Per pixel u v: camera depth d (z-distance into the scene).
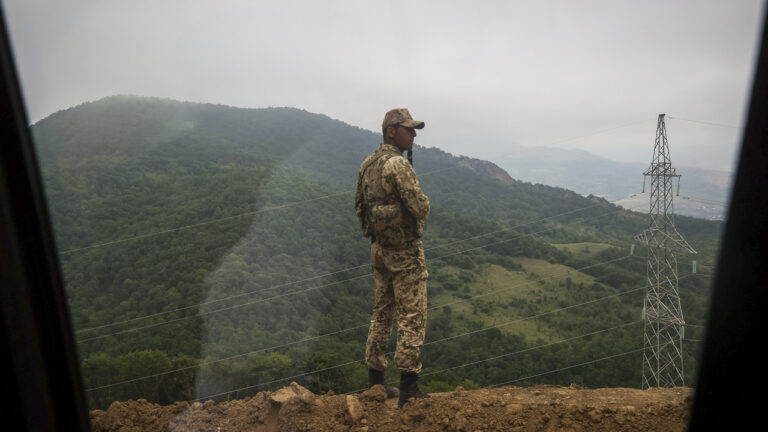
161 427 2.67
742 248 0.66
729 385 0.68
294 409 2.71
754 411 0.65
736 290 0.66
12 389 0.78
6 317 0.77
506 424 2.44
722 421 0.69
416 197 2.73
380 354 3.05
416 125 2.89
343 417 2.68
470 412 2.56
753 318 0.65
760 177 0.64
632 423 2.32
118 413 2.80
